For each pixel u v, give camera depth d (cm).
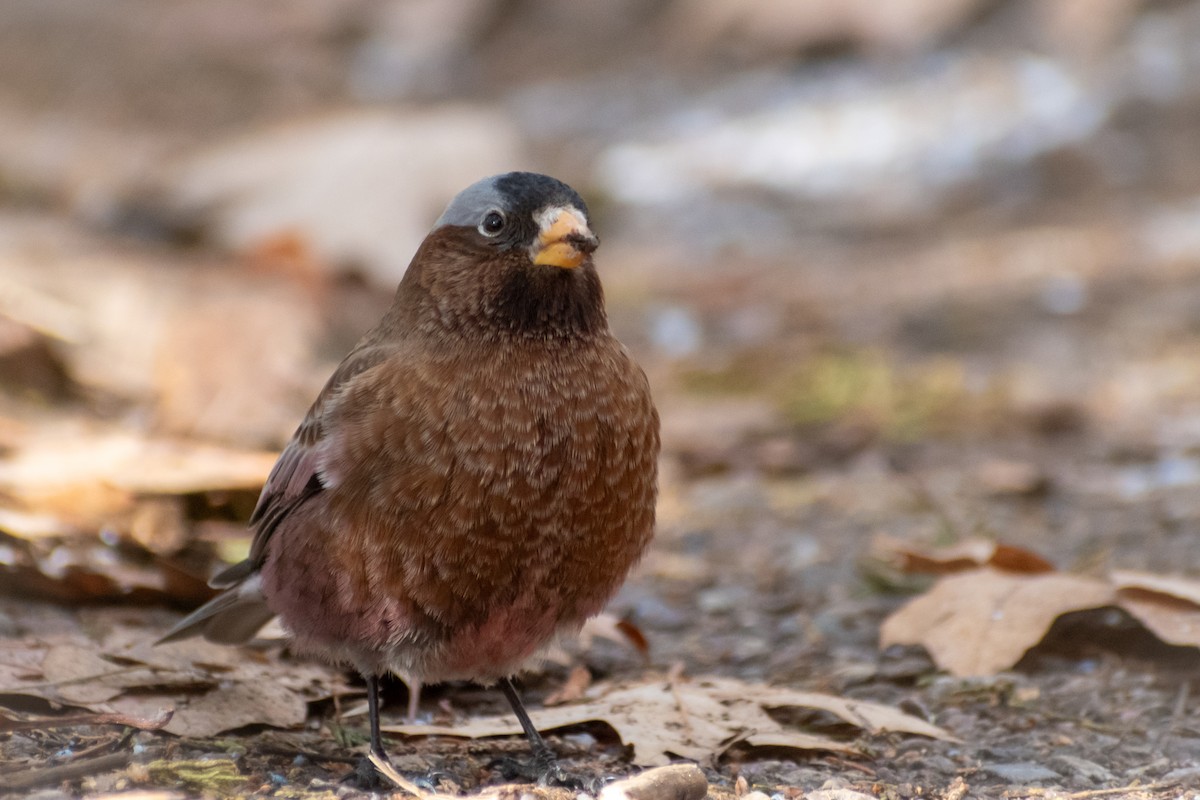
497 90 2841
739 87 2702
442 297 689
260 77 2739
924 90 2525
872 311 1764
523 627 688
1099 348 1587
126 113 2492
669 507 1206
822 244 2067
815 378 1530
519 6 3080
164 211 1958
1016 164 2261
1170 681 802
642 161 2447
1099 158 2234
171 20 2845
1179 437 1319
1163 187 2145
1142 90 2358
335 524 670
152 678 740
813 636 907
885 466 1300
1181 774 686
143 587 863
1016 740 735
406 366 678
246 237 1795
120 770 638
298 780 660
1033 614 816
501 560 669
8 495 966
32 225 1897
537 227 677
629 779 623
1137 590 817
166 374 1284
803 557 1062
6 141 2273
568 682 823
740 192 2316
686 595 989
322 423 691
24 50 2656
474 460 662
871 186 2277
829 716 767
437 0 3078
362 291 1748
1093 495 1175
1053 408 1390
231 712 717
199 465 1030
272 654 814
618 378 691
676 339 1720
